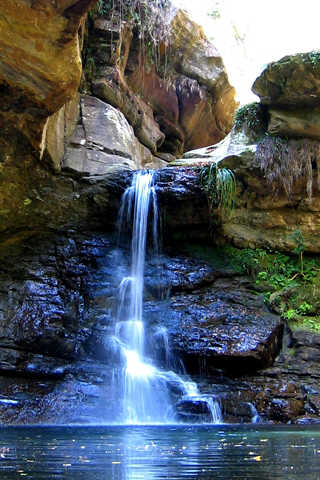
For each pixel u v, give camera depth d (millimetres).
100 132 11383
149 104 14094
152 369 7711
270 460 2744
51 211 10281
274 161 9852
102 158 11055
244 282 9469
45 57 6871
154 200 10125
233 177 9984
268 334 7992
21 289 8734
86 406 6688
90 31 12000
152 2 12602
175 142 14930
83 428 5332
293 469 2436
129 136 12156
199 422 6496
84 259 9867
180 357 7809
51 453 3043
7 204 9891
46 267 9383
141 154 13125
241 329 8055
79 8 6238
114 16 12109
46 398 6762
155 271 9688
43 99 7820
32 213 10133
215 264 9828
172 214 10211
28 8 6137
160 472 2350
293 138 9906
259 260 9867
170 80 13906
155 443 3641
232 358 7566
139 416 6699
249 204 10352
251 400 6938
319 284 9539
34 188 10172
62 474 2273
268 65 9344
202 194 9867
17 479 2131
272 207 10289
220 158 10617
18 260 9375
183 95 14297
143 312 8844
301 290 9359
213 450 3203
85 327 8570
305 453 3053
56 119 10078
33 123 8609
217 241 10289
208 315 8477
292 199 10148
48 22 6336
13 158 9414
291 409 6848
